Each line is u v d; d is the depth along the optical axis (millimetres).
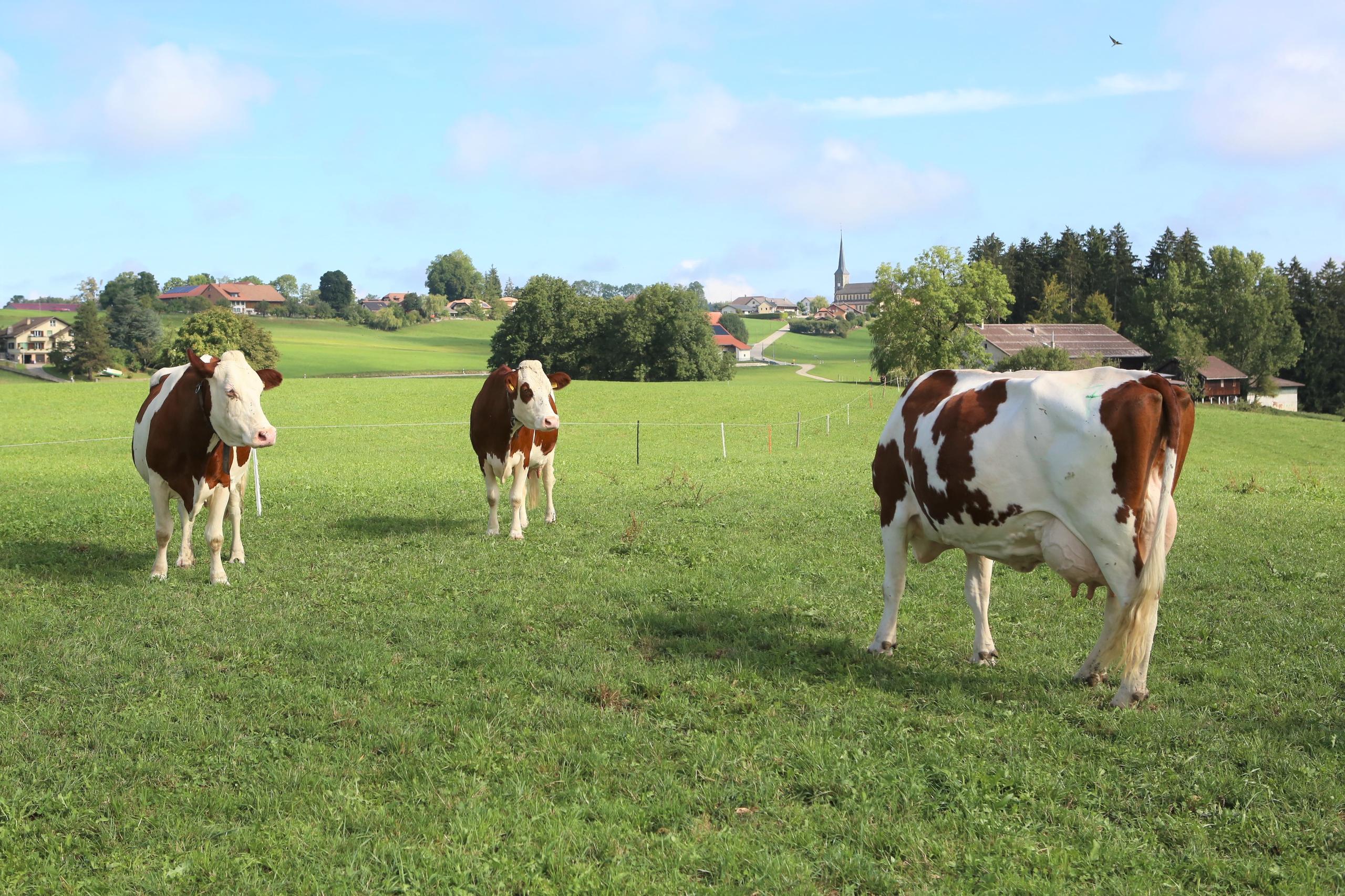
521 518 13711
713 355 111500
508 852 4641
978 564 7738
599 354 111562
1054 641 8258
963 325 92875
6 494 19156
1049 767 5629
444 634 8336
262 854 4648
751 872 4477
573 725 6254
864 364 148875
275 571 10961
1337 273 129000
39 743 5844
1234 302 118000
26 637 8133
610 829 4844
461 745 5879
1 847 4711
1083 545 6742
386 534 13828
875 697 6816
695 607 9438
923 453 7543
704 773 5523
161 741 5941
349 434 45625
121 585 10188
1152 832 4887
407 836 4797
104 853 4668
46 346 152000
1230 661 7672
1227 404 79688
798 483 22875
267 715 6402
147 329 132625
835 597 9906
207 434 10141
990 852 4699
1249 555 12281
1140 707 6543
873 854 4715
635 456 34562
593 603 9531
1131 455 6441
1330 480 28438
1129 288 145625
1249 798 5188
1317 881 4398
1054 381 6926
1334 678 7254
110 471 25781
